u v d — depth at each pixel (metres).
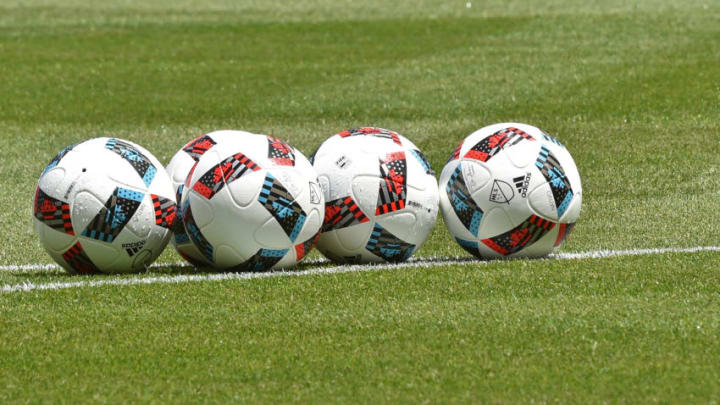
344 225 31.08
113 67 81.94
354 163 31.08
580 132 58.09
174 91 72.88
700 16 98.06
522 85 70.50
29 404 19.38
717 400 19.20
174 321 24.75
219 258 30.23
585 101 65.19
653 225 40.22
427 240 38.59
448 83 72.06
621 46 84.12
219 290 27.78
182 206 30.47
